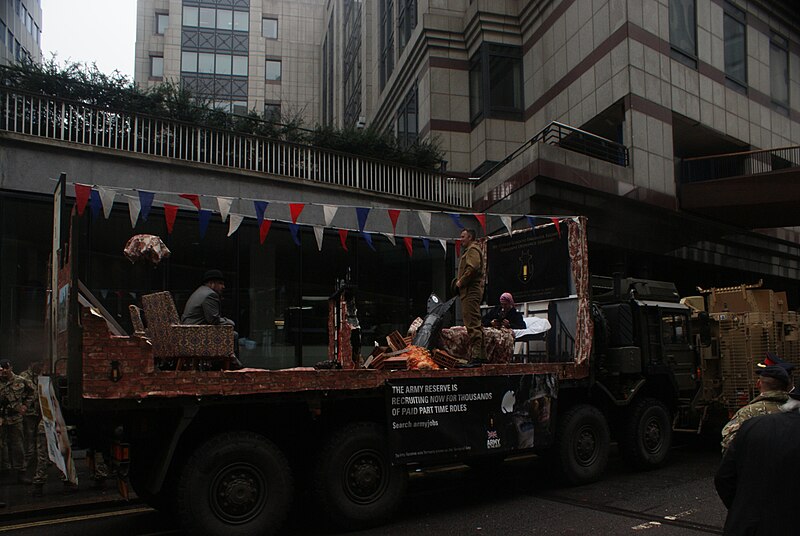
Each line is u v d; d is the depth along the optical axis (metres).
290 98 48.75
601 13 19.62
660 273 22.97
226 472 5.57
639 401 9.06
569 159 16.53
